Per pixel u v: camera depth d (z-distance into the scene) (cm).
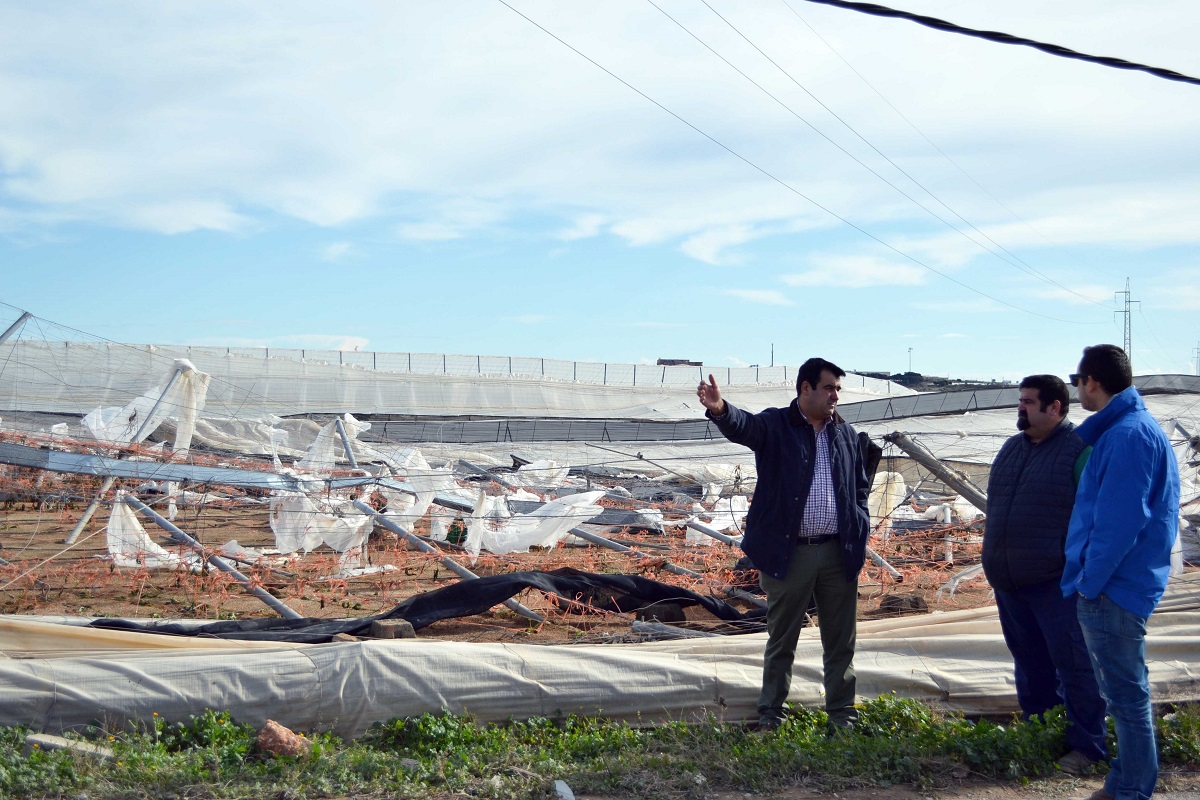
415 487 1413
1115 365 525
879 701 638
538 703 622
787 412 623
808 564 611
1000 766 550
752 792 516
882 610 1078
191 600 1094
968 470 1792
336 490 1271
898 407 3234
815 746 566
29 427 1706
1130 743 495
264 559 1234
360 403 4356
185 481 1119
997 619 788
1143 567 496
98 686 577
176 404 1373
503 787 507
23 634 638
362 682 601
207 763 528
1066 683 568
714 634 901
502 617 1018
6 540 1448
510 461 2706
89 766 510
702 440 3100
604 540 1327
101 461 1085
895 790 524
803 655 689
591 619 973
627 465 2606
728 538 1317
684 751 565
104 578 1157
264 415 2567
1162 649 718
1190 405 2545
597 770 535
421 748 570
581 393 5116
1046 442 594
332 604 1122
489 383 4888
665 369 6038
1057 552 573
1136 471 489
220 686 588
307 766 525
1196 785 541
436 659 618
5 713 559
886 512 1508
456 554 1312
